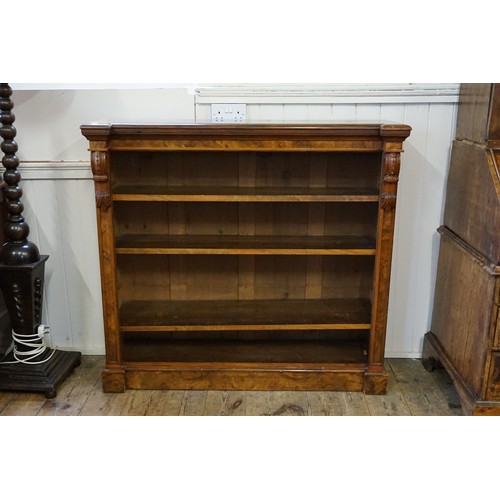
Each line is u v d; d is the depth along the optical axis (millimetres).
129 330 2314
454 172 2338
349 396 2336
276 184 2381
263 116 2398
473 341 2098
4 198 2396
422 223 2498
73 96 2377
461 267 2227
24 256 2258
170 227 2438
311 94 2365
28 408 2250
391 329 2635
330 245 2275
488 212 1992
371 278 2502
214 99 2375
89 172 2443
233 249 2219
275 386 2367
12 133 2180
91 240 2531
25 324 2330
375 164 2311
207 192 2217
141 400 2303
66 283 2586
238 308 2451
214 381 2361
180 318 2355
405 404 2281
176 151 2287
